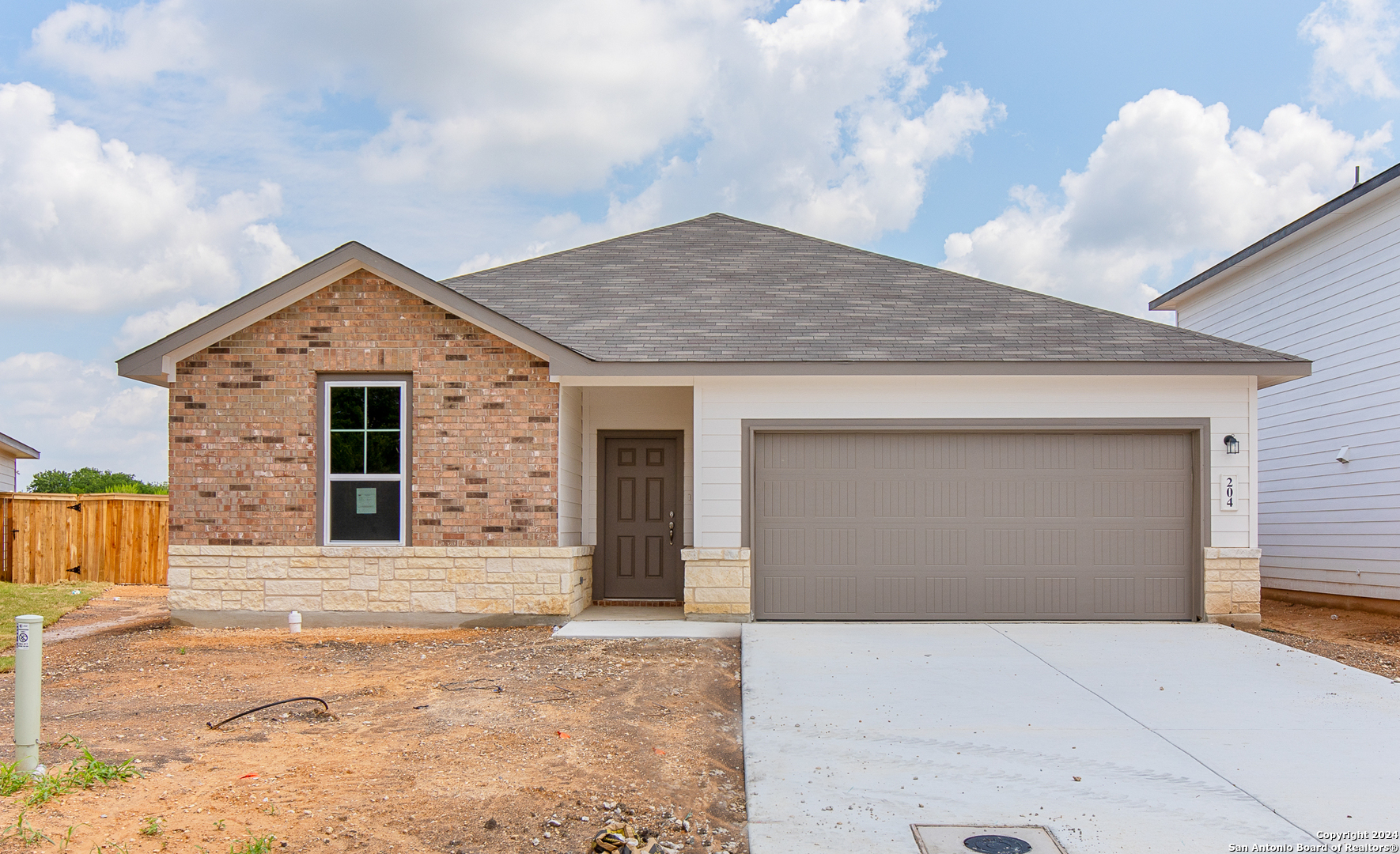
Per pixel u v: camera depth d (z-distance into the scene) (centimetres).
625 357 1052
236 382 1066
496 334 1058
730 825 512
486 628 1052
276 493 1062
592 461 1263
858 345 1091
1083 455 1098
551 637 974
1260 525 1611
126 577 1686
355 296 1073
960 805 523
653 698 729
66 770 503
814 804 523
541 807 503
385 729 630
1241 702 724
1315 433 1434
